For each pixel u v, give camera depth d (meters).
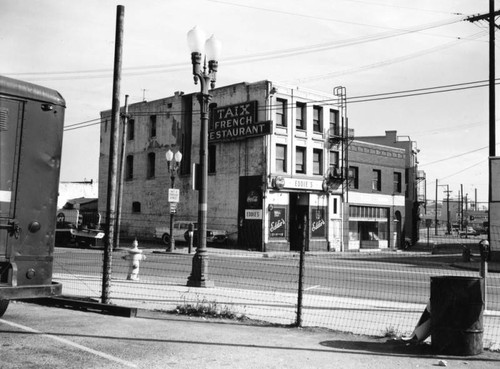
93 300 10.28
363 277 18.00
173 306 10.16
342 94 40.16
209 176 38.69
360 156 42.03
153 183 43.66
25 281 6.96
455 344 6.65
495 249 26.84
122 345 6.75
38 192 7.18
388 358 6.45
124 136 32.12
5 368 5.49
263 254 31.36
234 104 36.88
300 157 37.59
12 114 6.98
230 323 8.69
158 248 34.16
